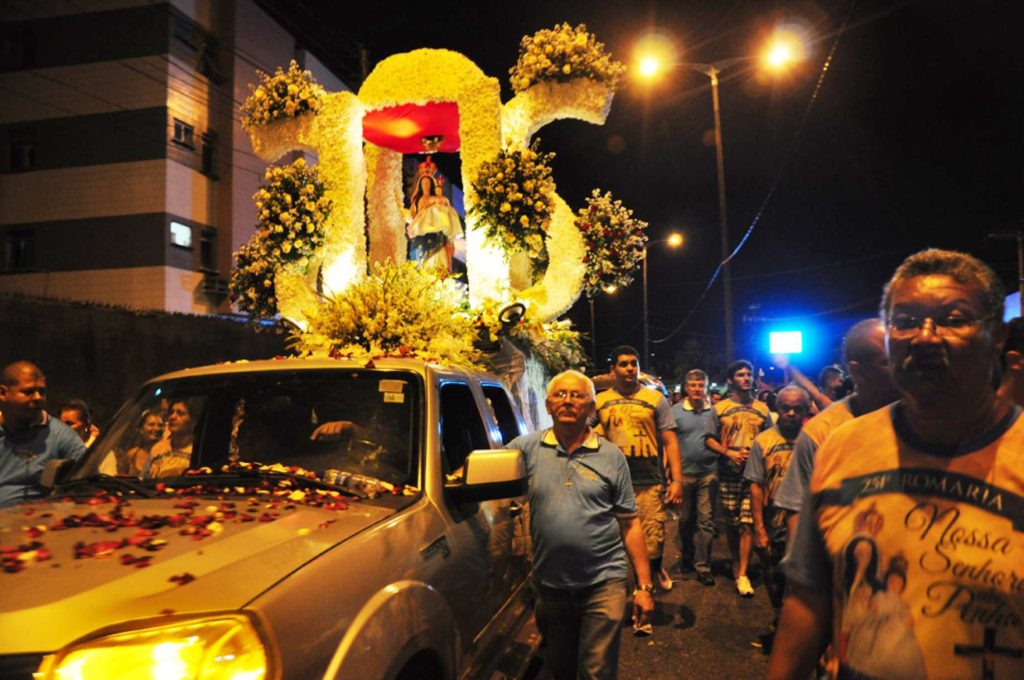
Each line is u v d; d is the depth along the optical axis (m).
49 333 9.12
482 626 3.14
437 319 5.02
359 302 4.99
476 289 6.88
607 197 7.29
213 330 11.82
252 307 7.24
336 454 3.21
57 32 25.48
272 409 3.41
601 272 7.11
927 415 1.46
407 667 2.44
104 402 9.79
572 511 3.47
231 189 26.86
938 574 1.38
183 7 25.44
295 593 1.99
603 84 7.22
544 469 3.59
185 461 3.37
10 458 4.29
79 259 25.12
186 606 1.84
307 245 6.75
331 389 3.43
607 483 3.55
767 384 13.24
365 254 7.39
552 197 6.90
